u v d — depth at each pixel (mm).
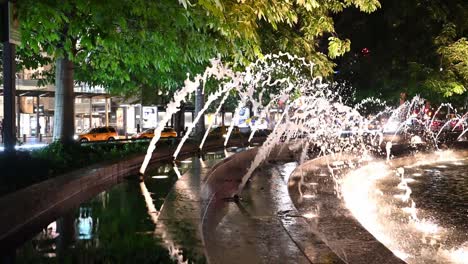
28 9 8641
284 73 17297
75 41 12672
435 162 18266
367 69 29859
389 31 28500
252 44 10883
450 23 26188
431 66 27688
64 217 6215
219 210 7074
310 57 16047
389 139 28562
